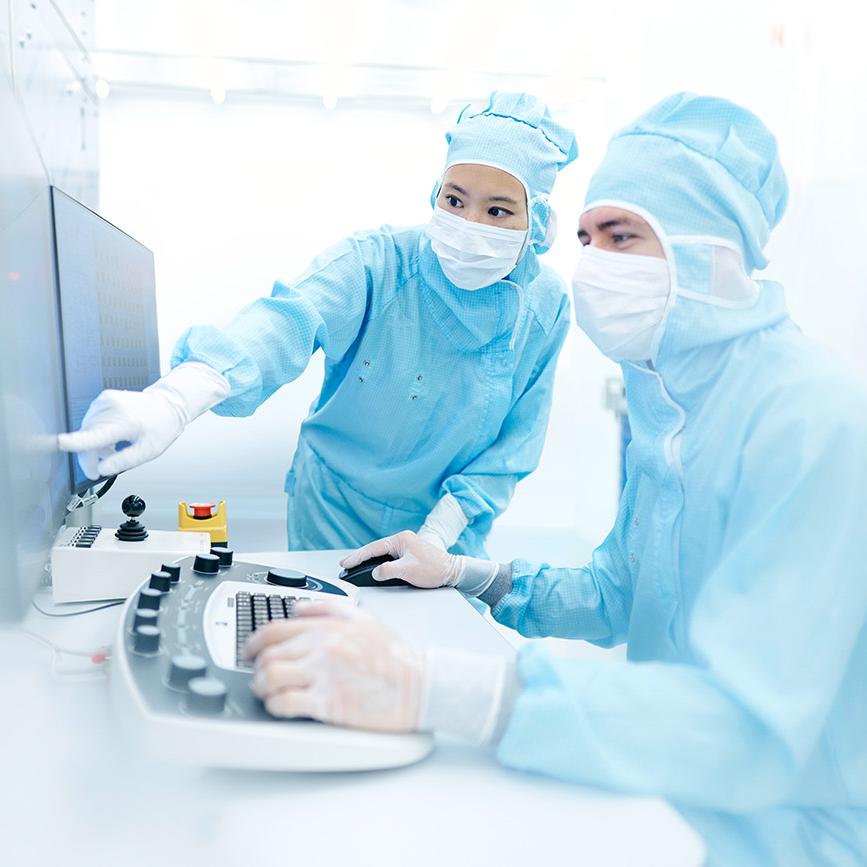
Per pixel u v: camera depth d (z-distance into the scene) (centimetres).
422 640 91
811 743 66
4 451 80
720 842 78
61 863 51
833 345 180
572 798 61
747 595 70
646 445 96
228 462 214
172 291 208
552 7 206
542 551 231
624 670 68
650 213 89
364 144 212
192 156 205
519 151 130
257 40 197
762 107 194
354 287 137
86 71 165
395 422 147
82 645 85
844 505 70
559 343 159
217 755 59
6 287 80
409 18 202
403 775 64
